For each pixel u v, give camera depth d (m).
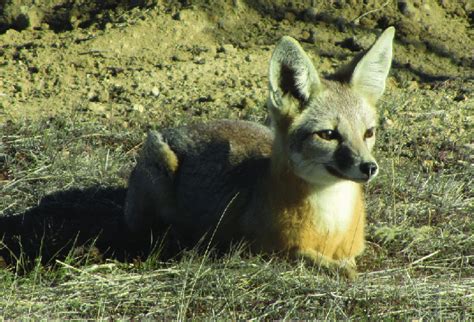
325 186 12.55
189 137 14.63
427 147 17.78
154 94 20.19
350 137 12.25
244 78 20.88
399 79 21.00
